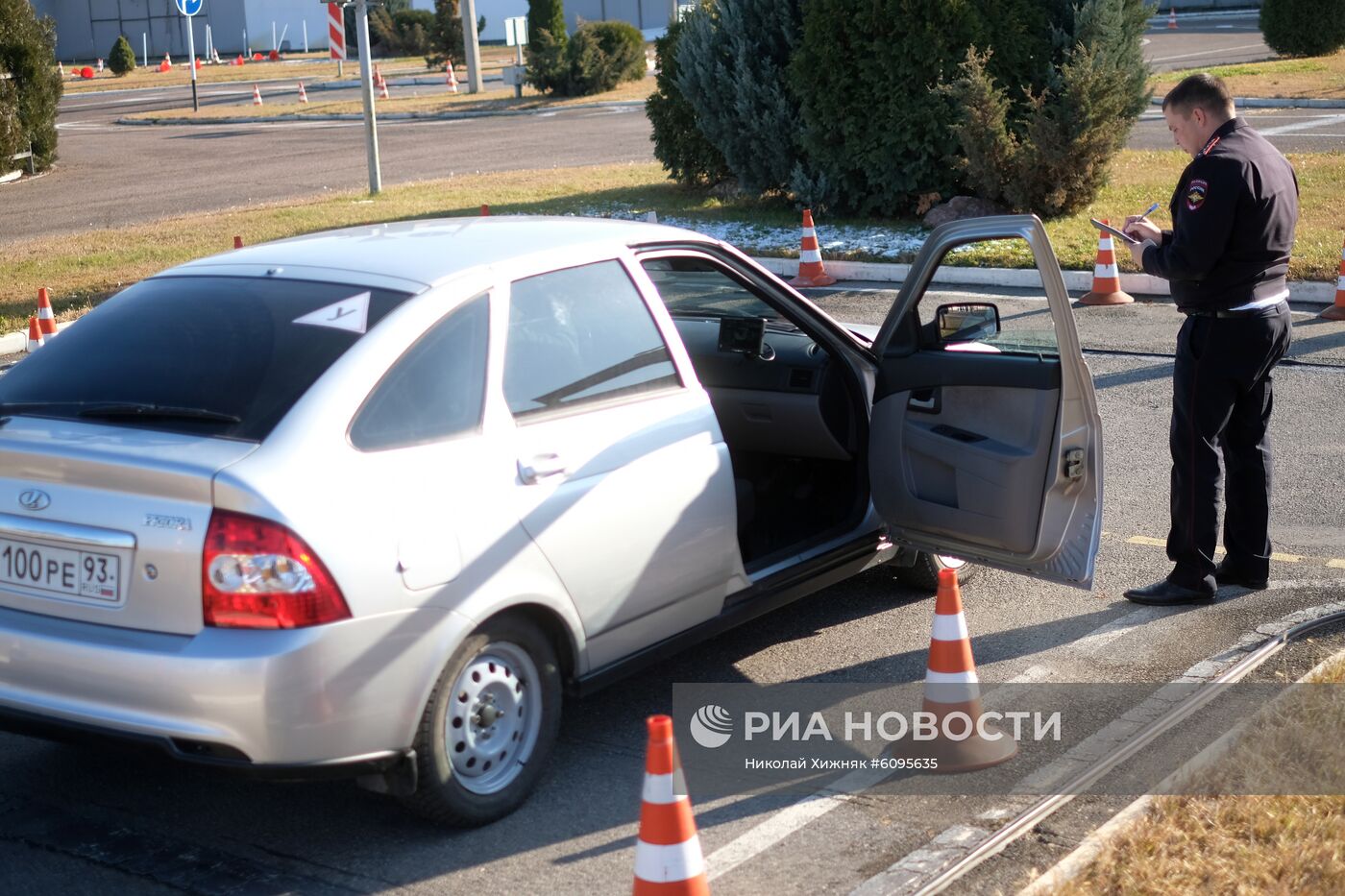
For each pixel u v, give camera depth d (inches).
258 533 139.9
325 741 142.9
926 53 579.8
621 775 175.2
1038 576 197.2
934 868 148.9
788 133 631.2
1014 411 192.9
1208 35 1624.0
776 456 231.3
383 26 2313.0
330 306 162.2
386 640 145.7
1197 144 216.8
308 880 150.9
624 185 749.3
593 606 169.2
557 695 168.1
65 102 1737.2
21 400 160.6
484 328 165.5
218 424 148.9
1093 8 573.6
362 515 145.6
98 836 160.9
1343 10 1244.5
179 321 166.2
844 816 163.3
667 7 2210.9
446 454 155.6
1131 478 297.3
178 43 2711.6
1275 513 270.8
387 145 1073.5
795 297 211.8
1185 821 153.2
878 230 592.7
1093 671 203.2
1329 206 565.3
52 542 149.2
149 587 143.4
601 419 173.8
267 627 140.0
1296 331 415.8
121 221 746.2
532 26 1518.2
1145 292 480.4
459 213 673.6
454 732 156.4
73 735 148.0
